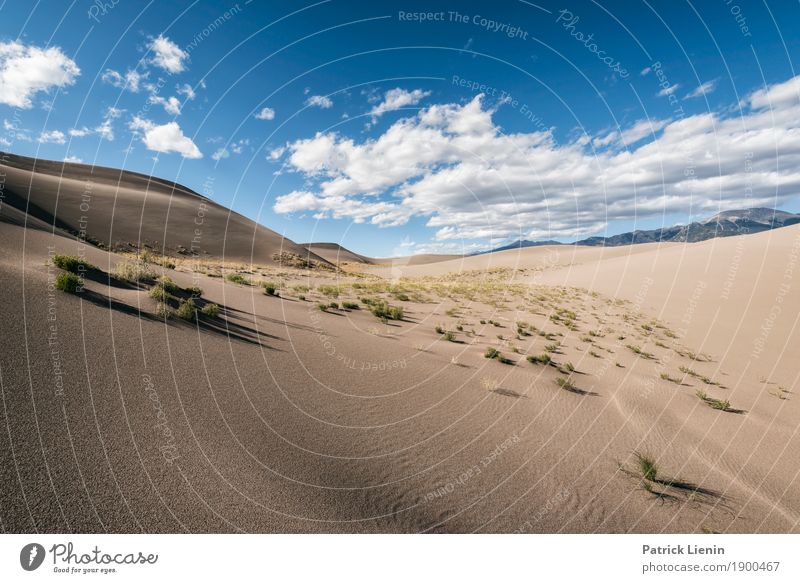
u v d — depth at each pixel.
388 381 9.07
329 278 42.50
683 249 46.59
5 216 16.19
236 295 16.67
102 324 7.69
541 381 10.38
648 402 9.52
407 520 4.48
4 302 7.00
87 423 4.59
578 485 5.61
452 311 21.30
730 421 8.80
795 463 7.00
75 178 82.62
